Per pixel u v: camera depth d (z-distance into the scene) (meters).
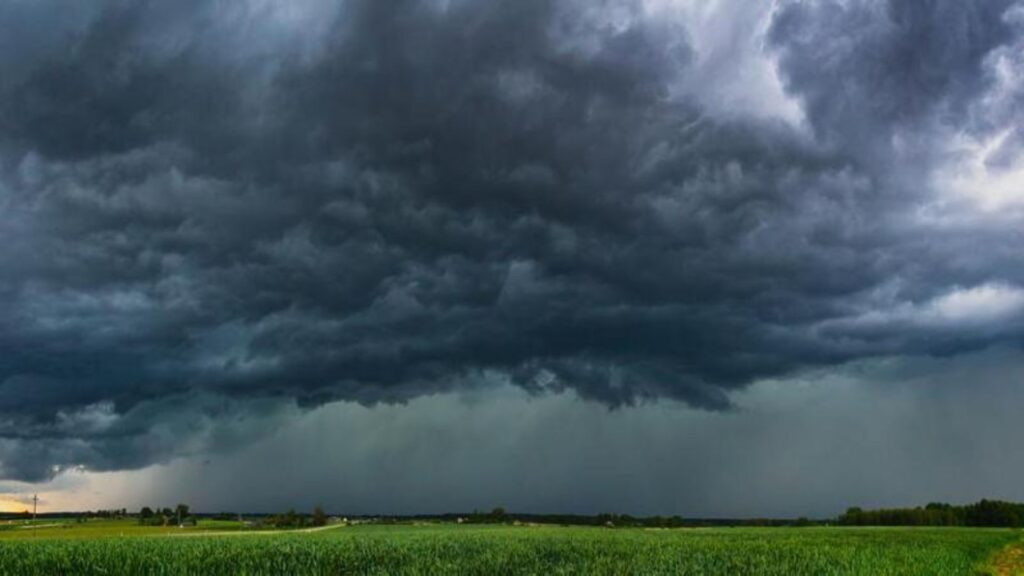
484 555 37.59
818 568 31.86
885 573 31.61
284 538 55.47
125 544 44.56
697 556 37.56
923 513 144.00
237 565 32.56
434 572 30.92
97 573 31.09
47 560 33.81
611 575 30.36
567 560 35.19
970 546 50.56
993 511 139.88
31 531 113.88
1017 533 78.81
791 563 33.97
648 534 69.75
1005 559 51.78
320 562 34.19
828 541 55.03
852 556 37.12
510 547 42.94
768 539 58.09
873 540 57.31
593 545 46.03
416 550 40.69
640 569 31.64
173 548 40.19
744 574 31.09
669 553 39.47
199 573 30.91
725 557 37.38
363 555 37.34
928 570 34.34
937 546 47.69
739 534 72.06
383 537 57.66
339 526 135.50
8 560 33.78
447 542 48.44
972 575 38.00
